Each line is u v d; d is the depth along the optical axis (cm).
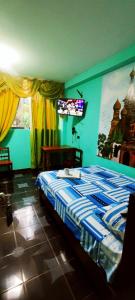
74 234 144
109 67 256
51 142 429
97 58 262
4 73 333
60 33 195
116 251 98
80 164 379
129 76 236
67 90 422
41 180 236
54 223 206
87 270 136
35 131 400
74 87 387
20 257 154
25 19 171
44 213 227
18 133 390
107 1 144
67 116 423
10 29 188
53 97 404
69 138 423
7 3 149
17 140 392
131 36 197
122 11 156
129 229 83
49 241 176
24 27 184
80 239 132
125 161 252
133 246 82
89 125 339
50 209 217
